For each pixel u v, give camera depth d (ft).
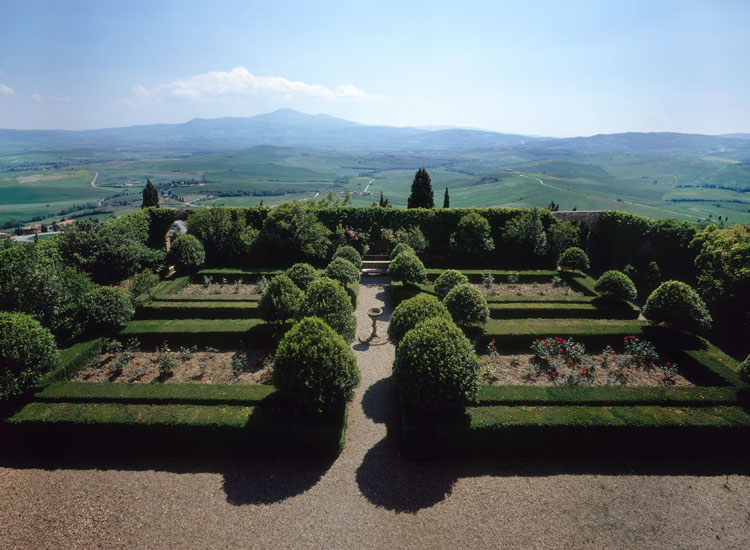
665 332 53.93
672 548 28.60
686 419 36.86
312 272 66.59
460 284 56.70
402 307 47.16
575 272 82.53
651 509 31.65
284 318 53.62
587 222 101.40
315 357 35.94
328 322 48.39
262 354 52.37
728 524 30.53
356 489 33.37
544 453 37.09
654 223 84.28
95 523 30.17
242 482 34.04
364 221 100.48
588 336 53.67
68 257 70.28
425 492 33.12
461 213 99.45
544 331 53.88
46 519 30.50
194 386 42.06
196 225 90.68
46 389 41.04
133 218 91.66
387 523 30.35
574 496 32.76
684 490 33.53
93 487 33.40
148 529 29.68
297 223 89.92
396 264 71.92
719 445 36.86
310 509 31.48
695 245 72.79
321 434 35.99
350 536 29.30
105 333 53.06
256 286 75.25
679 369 49.32
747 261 55.72
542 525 30.17
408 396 36.91
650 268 80.59
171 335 53.52
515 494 32.89
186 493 32.81
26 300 48.19
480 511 31.35
